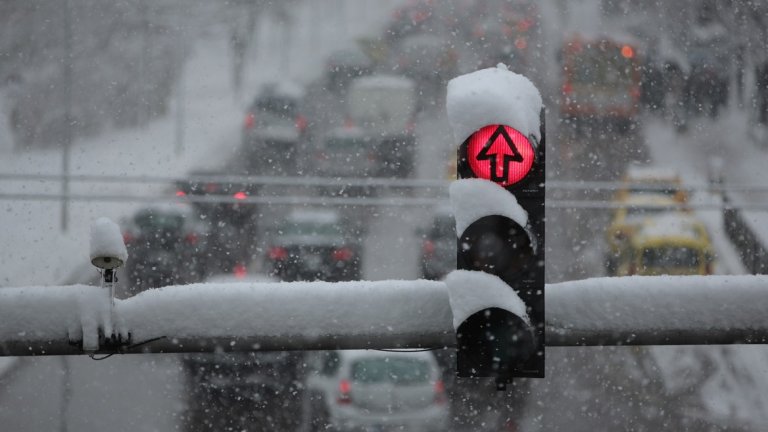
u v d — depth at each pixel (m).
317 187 96.56
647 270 73.62
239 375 55.59
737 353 60.69
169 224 76.69
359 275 73.75
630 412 51.50
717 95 112.06
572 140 104.44
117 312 18.56
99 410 51.22
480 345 16.47
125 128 122.31
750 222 84.31
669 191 78.19
